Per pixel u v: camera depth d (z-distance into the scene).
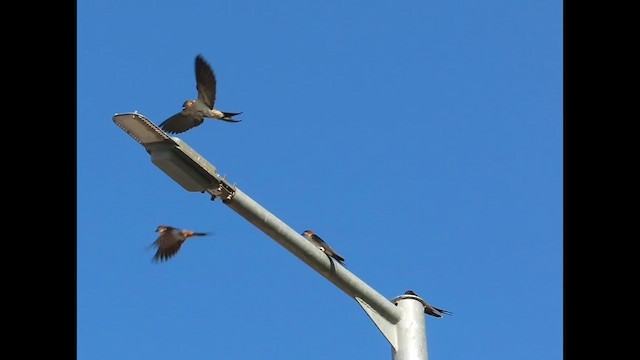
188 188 12.60
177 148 12.23
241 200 12.77
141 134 12.16
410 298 14.62
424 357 14.25
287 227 13.22
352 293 13.93
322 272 13.59
